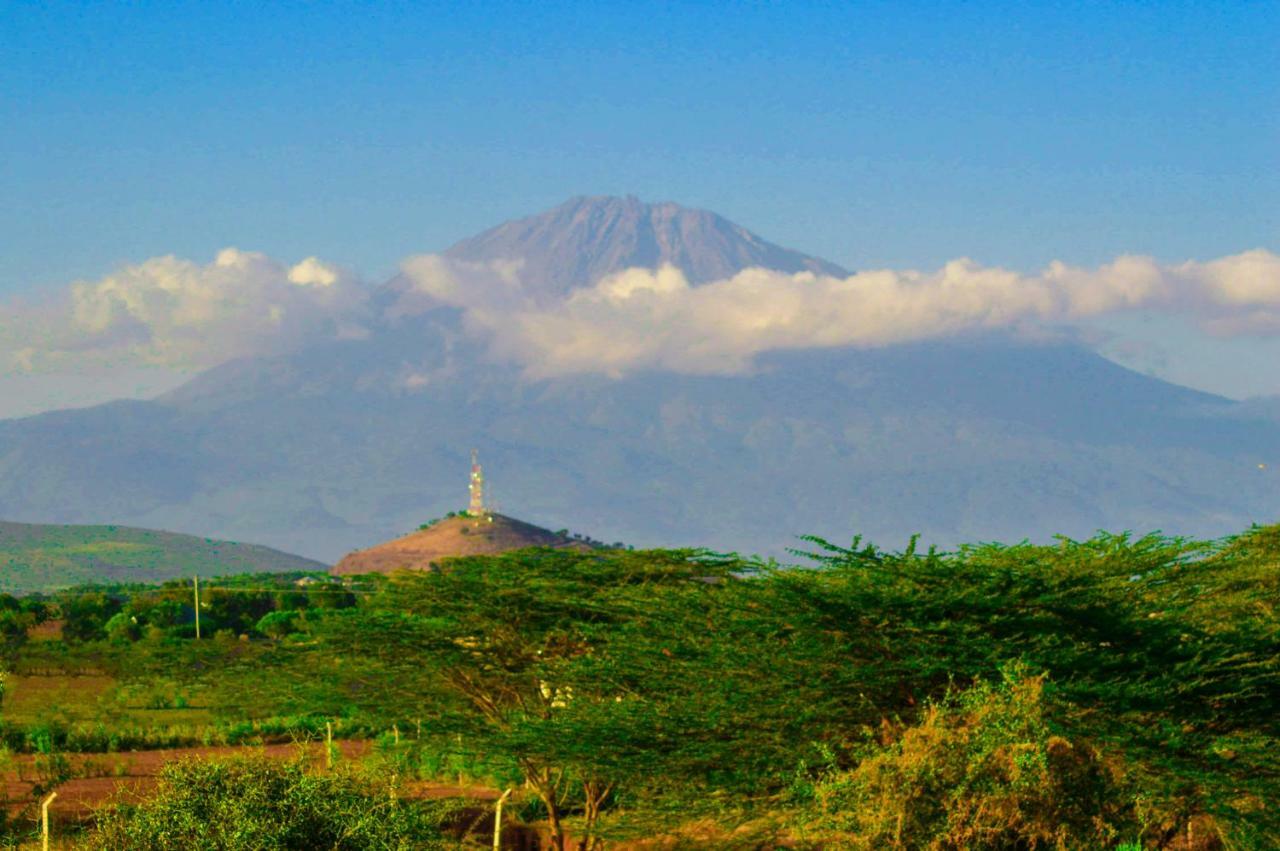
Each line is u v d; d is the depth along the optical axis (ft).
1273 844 114.52
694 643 140.87
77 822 139.44
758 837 126.11
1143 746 115.75
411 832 94.58
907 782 89.86
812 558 141.38
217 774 92.48
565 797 183.01
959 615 128.36
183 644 415.44
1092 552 149.28
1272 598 146.51
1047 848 90.99
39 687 381.40
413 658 186.60
